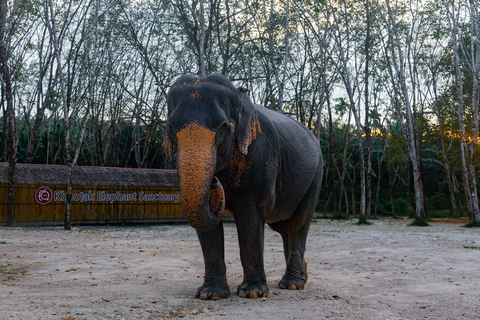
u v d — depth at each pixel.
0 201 18.14
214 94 4.67
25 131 40.22
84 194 19.69
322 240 14.09
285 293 5.70
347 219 30.06
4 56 17.84
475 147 22.61
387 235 16.33
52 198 18.97
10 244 11.54
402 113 35.00
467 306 5.19
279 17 26.83
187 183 4.27
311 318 4.49
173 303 5.07
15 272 7.26
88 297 5.34
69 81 28.44
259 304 5.05
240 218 5.24
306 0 25.95
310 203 6.42
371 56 30.36
